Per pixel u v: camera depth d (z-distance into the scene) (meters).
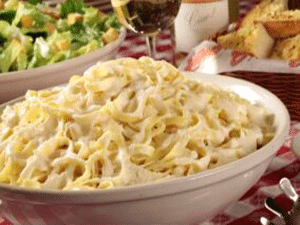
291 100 0.83
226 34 0.95
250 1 1.46
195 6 1.02
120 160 0.57
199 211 0.54
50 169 0.59
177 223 0.55
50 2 1.55
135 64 0.65
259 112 0.66
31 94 0.67
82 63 0.93
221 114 0.64
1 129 0.65
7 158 0.60
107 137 0.59
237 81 0.72
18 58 1.03
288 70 0.82
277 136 0.59
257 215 0.63
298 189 0.67
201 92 0.64
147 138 0.59
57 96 0.66
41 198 0.52
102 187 0.56
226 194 0.55
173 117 0.61
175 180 0.51
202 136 0.60
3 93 0.91
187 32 1.04
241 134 0.62
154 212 0.53
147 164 0.58
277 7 1.00
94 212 0.52
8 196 0.53
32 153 0.60
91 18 1.20
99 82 0.62
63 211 0.53
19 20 1.13
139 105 0.60
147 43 0.95
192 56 0.93
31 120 0.64
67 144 0.60
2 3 1.20
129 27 0.93
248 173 0.55
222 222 0.62
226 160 0.60
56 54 1.04
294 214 0.58
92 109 0.61
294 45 0.87
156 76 0.63
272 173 0.71
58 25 1.16
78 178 0.57
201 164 0.58
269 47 0.89
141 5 0.88
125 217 0.53
